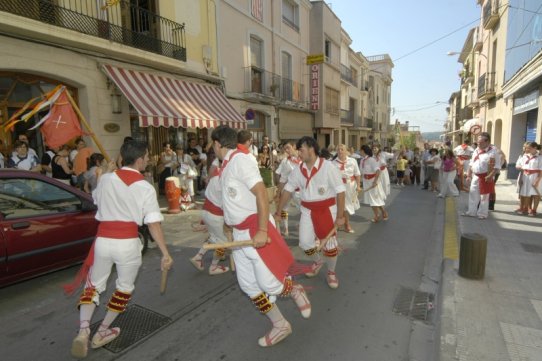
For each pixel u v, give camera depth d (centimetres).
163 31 988
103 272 282
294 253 540
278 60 1688
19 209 382
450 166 1071
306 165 384
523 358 262
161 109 877
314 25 2052
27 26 650
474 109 2511
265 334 315
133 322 334
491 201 791
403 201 1043
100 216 280
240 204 272
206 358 281
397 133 5700
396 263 500
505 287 385
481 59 2130
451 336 291
